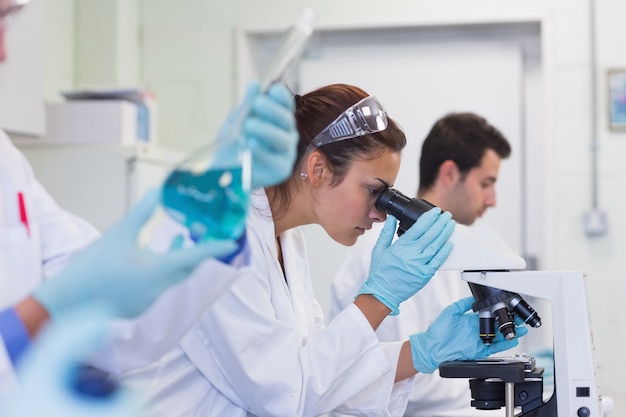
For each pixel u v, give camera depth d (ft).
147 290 2.96
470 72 12.80
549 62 12.19
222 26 13.15
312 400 5.15
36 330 2.90
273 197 5.56
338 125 5.36
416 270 5.12
